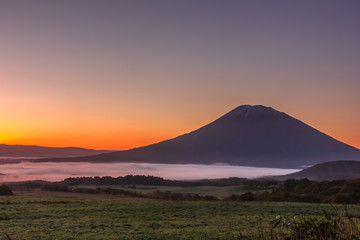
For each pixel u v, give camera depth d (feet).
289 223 18.39
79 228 71.15
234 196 251.19
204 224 76.64
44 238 59.36
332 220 17.78
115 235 61.98
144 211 108.88
